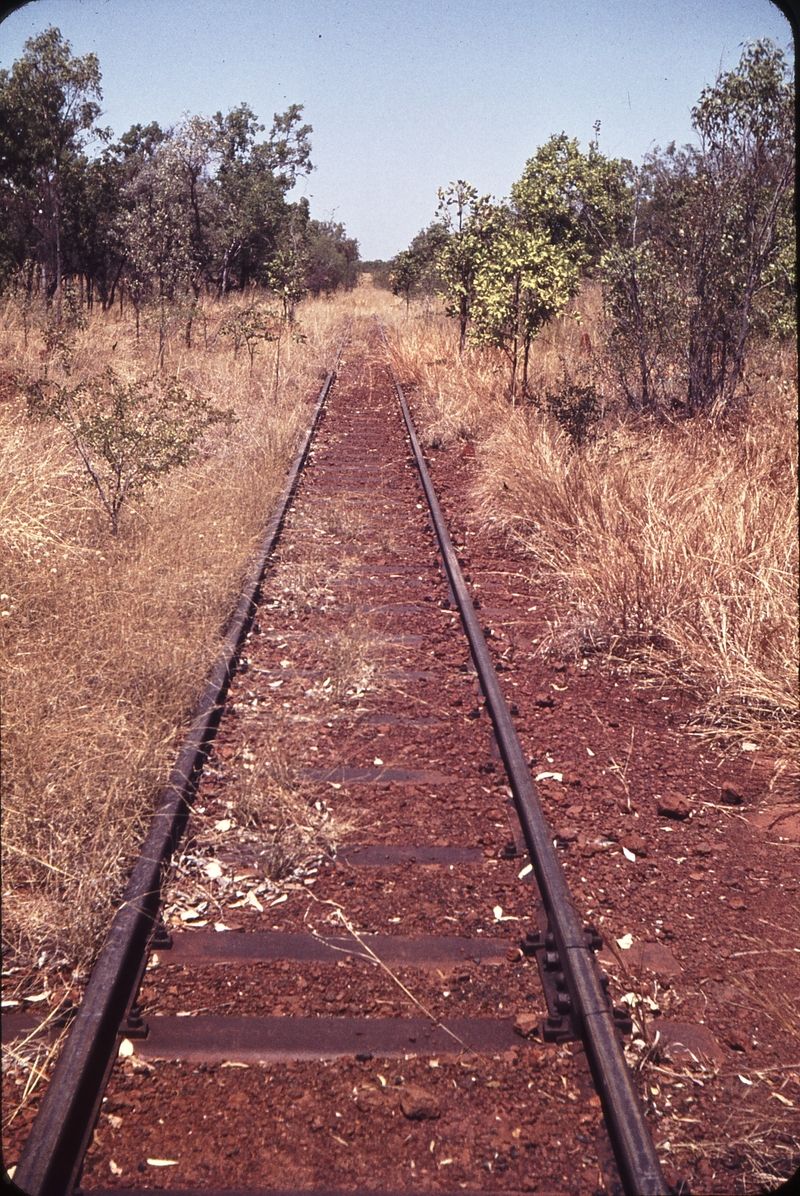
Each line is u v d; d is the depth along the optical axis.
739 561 6.16
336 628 6.06
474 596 6.95
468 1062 2.67
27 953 3.07
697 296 10.93
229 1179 2.29
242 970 3.04
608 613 6.15
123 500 7.59
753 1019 2.93
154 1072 2.61
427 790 4.21
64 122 21.83
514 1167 2.34
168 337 18.64
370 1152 2.38
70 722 4.24
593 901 3.48
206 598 6.00
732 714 5.16
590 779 4.40
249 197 33.25
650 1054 2.73
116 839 3.55
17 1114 2.44
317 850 3.69
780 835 4.03
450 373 16.86
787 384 10.53
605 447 9.72
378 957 3.11
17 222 23.56
